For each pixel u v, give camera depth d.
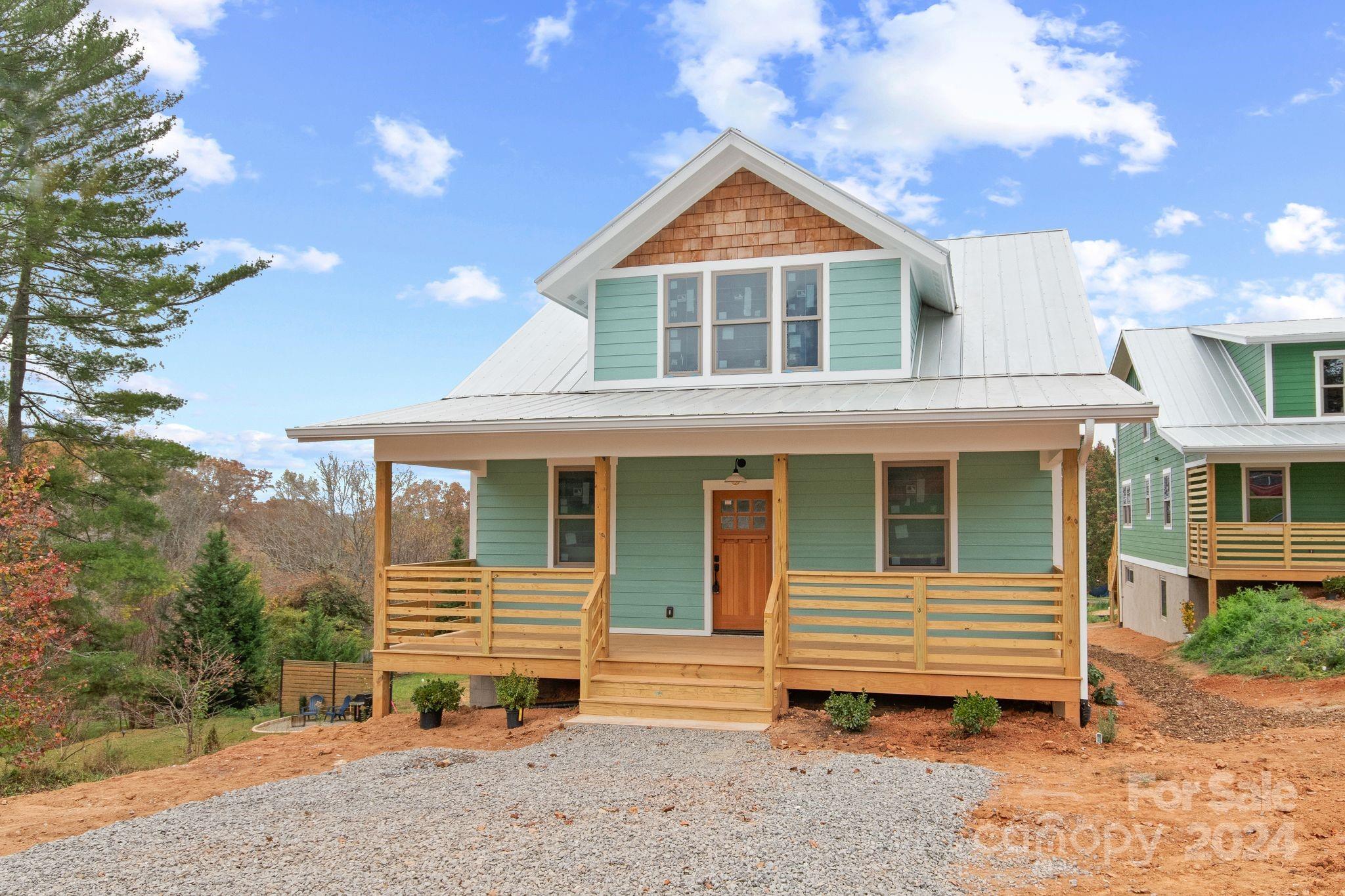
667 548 13.72
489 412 12.30
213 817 7.38
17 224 20.08
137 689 21.42
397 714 12.58
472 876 5.80
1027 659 10.59
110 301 20.62
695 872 5.75
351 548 41.12
